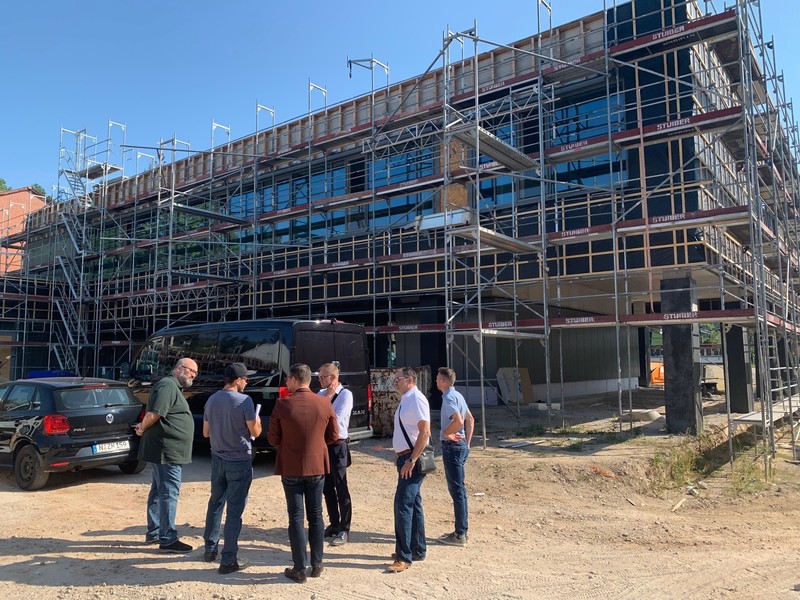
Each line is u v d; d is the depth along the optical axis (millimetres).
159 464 5824
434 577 5324
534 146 16406
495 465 9852
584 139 14836
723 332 11484
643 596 5000
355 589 4984
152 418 5754
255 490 8578
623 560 5906
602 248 14148
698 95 14133
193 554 5766
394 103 19812
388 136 19391
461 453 6434
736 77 18000
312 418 5305
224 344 10820
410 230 18281
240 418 5496
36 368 28344
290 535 5164
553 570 5590
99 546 6000
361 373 11094
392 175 19969
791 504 8398
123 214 29281
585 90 15758
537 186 16438
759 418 11422
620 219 12664
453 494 6391
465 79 18109
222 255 24000
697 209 13000
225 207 23859
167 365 11844
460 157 17812
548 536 6773
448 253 15547
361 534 6656
